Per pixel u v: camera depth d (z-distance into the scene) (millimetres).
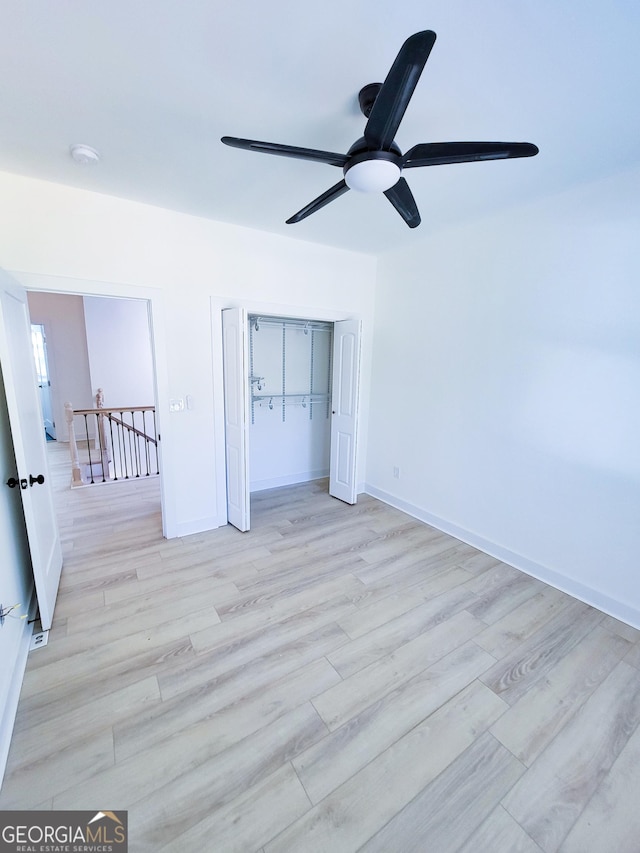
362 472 4215
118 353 6262
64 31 1200
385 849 1152
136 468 5496
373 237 3217
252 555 2844
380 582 2533
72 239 2377
